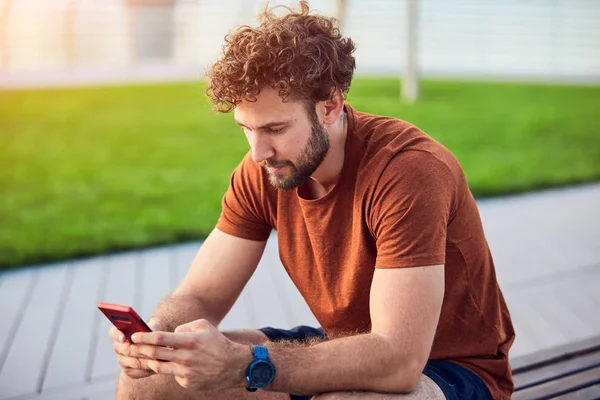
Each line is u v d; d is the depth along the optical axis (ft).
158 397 5.44
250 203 5.97
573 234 13.98
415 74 32.86
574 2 46.55
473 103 31.99
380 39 47.24
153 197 17.42
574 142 23.44
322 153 5.14
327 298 5.71
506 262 12.57
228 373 4.75
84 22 44.93
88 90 36.22
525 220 14.93
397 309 4.86
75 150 23.43
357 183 5.27
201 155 22.29
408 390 4.91
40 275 12.48
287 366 4.79
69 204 16.99
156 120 28.55
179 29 45.75
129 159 21.94
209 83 5.19
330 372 4.78
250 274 6.23
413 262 4.91
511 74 43.24
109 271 12.60
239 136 25.27
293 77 4.81
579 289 11.35
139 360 4.91
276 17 5.19
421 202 4.96
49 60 44.98
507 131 25.57
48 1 44.16
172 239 14.11
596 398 6.49
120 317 4.74
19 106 32.09
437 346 5.54
